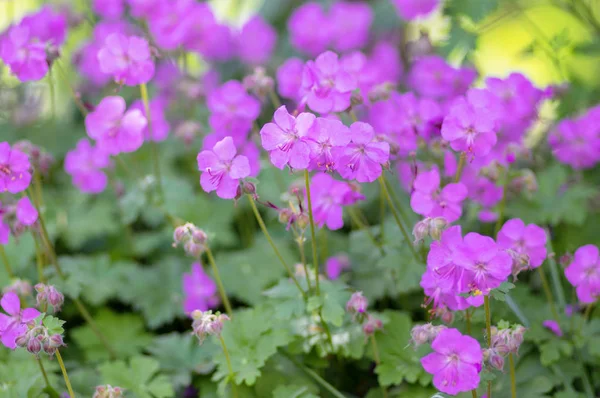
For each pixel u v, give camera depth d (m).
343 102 0.74
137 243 0.93
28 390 0.77
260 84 0.85
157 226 0.95
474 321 0.76
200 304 0.85
